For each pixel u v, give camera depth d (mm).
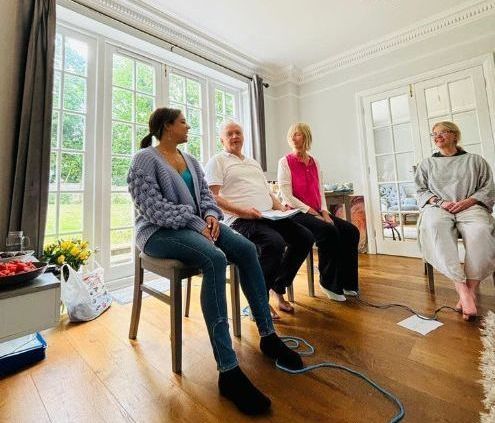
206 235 1093
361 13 2664
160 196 1092
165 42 2648
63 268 1542
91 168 2189
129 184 1114
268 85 3715
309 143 2006
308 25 2816
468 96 2674
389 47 3076
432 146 2854
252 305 1135
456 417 784
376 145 3238
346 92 3434
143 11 2420
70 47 2160
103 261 2219
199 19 2662
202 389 949
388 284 2031
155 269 1161
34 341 1187
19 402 899
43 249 1727
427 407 828
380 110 3195
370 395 891
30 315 891
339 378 984
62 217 2037
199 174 1340
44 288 922
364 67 3289
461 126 2715
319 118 3666
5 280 852
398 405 837
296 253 1598
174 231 1077
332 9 2596
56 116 2037
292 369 1038
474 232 1493
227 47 3107
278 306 1639
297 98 3832
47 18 1829
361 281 2137
